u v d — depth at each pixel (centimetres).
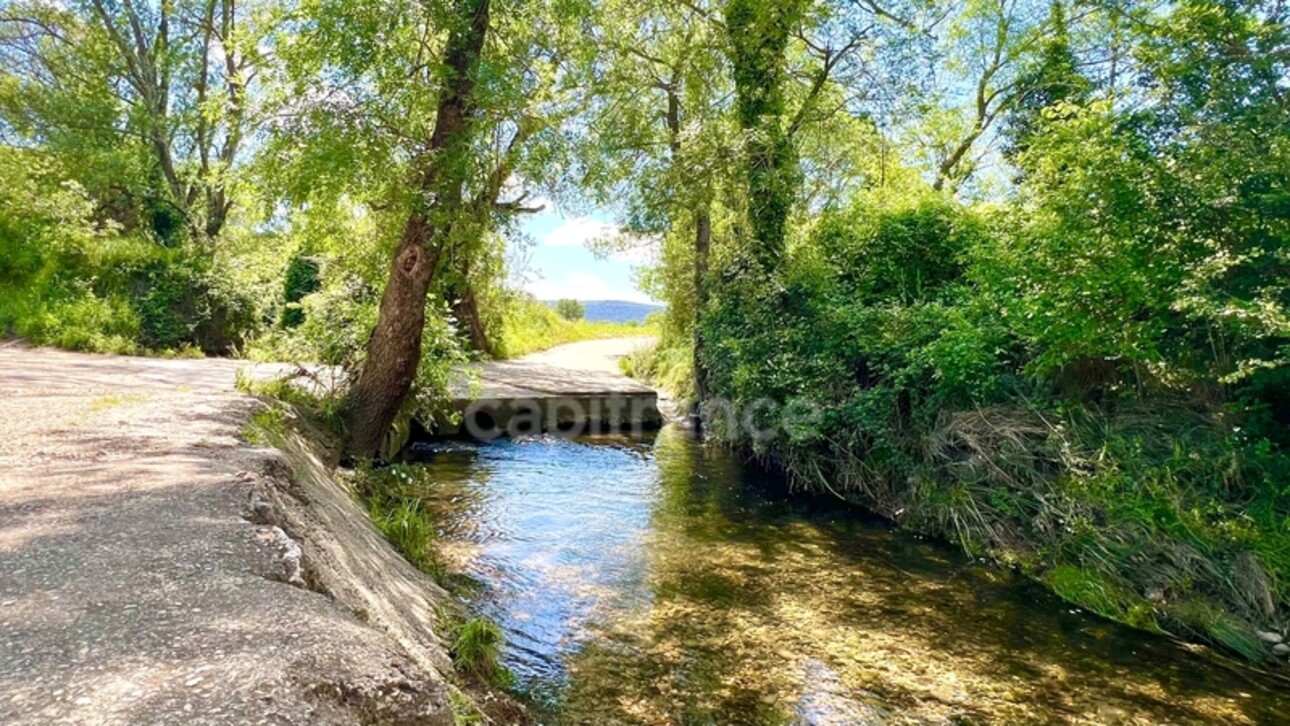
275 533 257
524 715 301
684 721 316
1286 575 423
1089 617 456
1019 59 1323
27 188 1262
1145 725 329
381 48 595
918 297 844
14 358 860
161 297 1247
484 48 673
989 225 745
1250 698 356
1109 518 511
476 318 1767
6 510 266
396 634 259
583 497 738
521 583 478
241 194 714
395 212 696
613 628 415
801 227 1079
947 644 412
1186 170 546
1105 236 561
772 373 882
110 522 257
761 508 722
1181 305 485
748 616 443
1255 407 504
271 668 155
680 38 1153
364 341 736
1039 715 335
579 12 733
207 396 589
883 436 715
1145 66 689
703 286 1155
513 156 663
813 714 328
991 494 598
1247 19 601
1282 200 488
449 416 970
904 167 1374
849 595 486
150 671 150
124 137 1434
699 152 974
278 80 629
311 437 616
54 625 170
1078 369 625
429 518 612
